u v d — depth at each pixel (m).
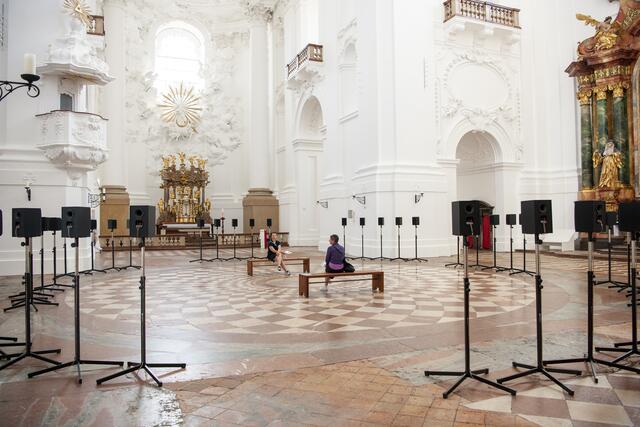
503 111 16.81
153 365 4.04
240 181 28.55
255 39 26.08
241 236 24.36
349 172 17.14
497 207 17.17
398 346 4.70
